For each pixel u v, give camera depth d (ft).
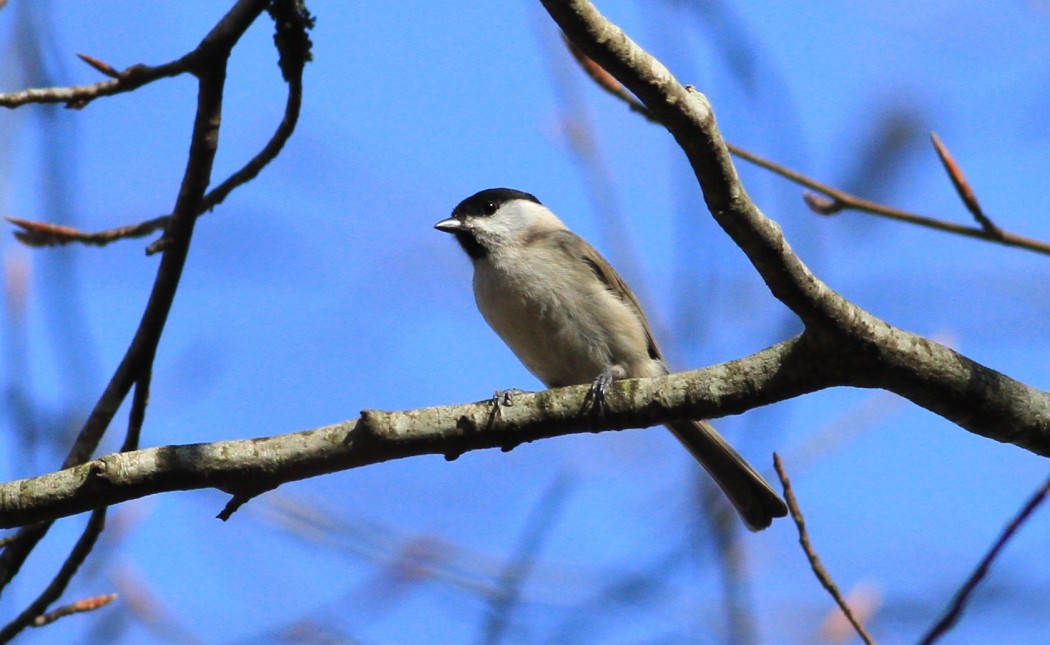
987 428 20.11
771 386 20.29
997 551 16.99
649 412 20.66
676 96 16.19
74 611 23.97
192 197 24.36
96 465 19.47
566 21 15.49
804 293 18.65
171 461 19.65
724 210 17.43
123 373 25.03
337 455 20.17
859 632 20.13
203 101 23.88
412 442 20.47
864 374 19.79
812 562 20.51
